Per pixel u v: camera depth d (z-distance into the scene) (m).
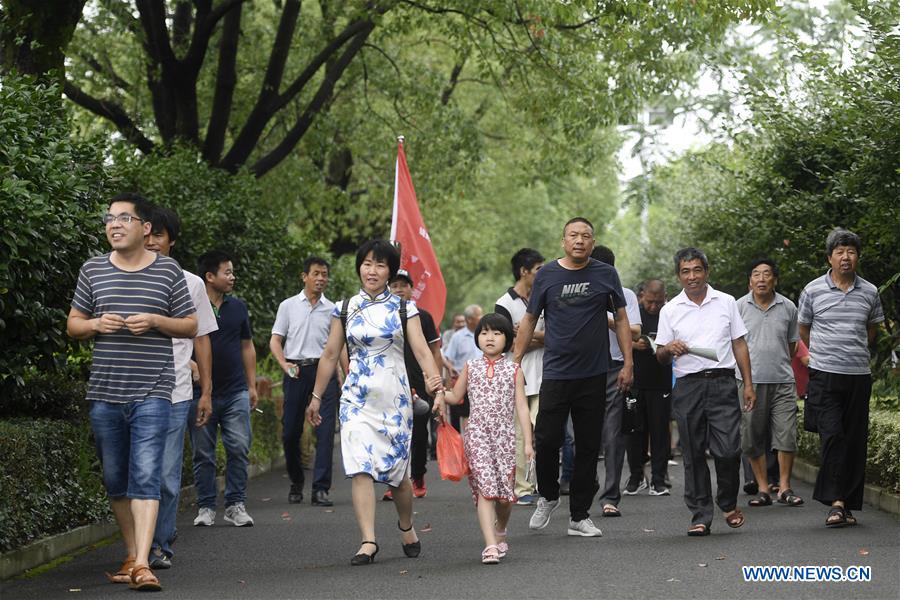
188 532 9.74
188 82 17.98
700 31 17.59
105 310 7.17
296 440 11.98
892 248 12.97
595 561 7.89
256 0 22.64
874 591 6.74
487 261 39.66
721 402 9.09
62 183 8.45
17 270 7.97
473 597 6.73
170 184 14.38
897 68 11.86
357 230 30.27
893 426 10.39
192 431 10.09
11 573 7.52
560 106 19.50
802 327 9.80
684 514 10.41
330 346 8.18
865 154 12.55
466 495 12.61
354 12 18.33
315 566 8.02
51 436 8.45
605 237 42.81
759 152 16.05
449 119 22.44
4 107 8.52
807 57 13.28
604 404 8.99
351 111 23.81
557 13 16.59
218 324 10.02
